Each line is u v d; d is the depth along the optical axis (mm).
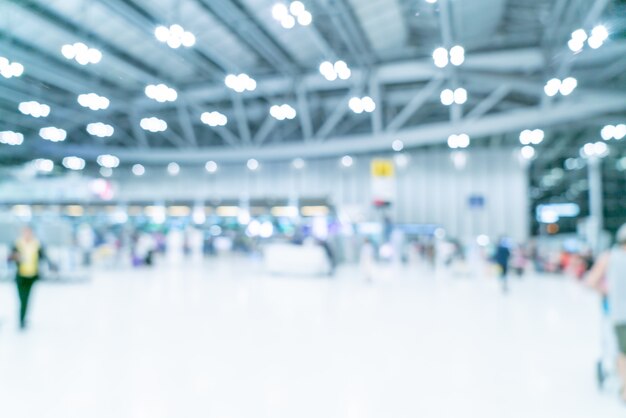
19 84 21141
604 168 27703
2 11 13641
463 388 4746
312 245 19547
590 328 8133
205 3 14086
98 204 29984
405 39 18594
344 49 18969
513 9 15641
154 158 31438
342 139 25156
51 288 13156
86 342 6594
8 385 4695
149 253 22000
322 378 5004
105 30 15844
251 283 15289
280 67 19891
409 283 16188
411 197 30828
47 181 32781
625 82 17625
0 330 7402
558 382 5008
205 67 19391
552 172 29594
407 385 4809
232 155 28984
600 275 4809
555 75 16891
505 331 7742
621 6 12211
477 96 24375
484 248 22141
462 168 29969
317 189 32531
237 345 6465
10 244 16562
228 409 4098
